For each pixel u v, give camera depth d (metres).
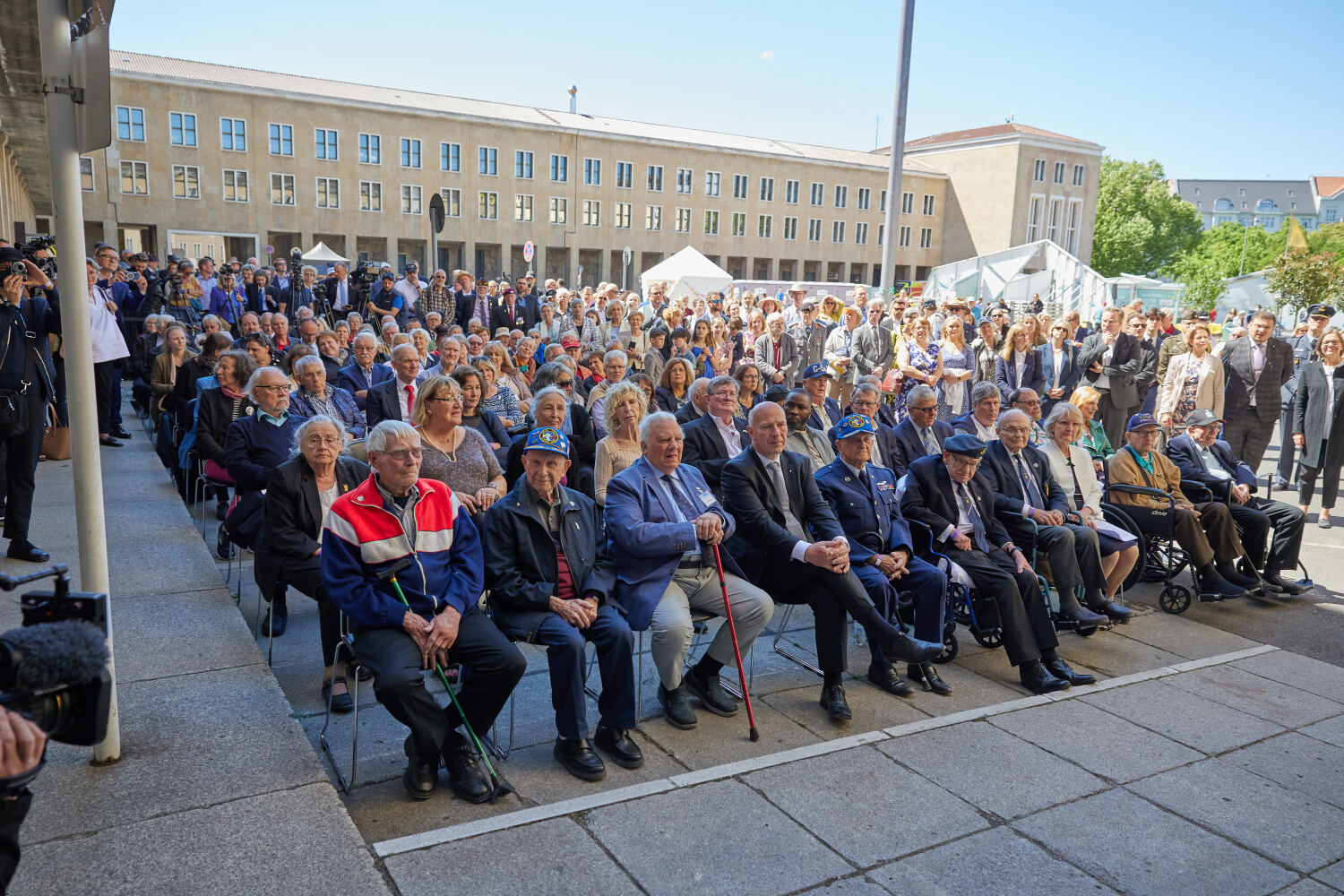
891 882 2.92
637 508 4.21
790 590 4.40
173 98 45.31
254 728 3.43
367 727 3.91
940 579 4.60
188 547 5.63
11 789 1.54
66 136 2.91
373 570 3.43
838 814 3.31
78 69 2.90
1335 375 8.28
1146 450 6.42
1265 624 5.90
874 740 3.96
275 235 49.56
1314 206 153.25
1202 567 6.06
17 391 5.00
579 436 6.45
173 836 2.75
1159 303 43.47
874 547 4.86
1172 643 5.47
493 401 7.63
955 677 4.81
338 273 15.28
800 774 3.61
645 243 59.53
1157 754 3.95
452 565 3.62
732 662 4.20
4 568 5.03
